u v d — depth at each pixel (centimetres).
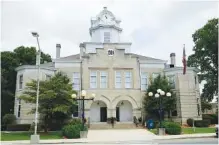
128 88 4397
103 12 5478
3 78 4897
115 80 4425
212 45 4978
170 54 5022
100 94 4328
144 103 4275
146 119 4250
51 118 3459
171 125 3083
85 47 5131
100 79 4400
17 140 2723
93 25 5547
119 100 4344
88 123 4072
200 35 5138
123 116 4488
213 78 5175
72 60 4422
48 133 3353
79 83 4369
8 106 5159
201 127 3972
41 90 3228
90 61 4447
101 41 5341
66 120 3700
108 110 4278
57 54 4756
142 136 2938
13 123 4072
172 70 4475
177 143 2197
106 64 4459
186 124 4184
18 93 4200
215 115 4934
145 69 4538
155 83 4162
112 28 5406
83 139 2727
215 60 5147
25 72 4178
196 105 4300
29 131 3700
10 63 5172
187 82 4369
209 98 5316
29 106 4038
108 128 3950
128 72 4478
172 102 4122
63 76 3738
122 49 4528
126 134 3159
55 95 3161
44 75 4222
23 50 5428
